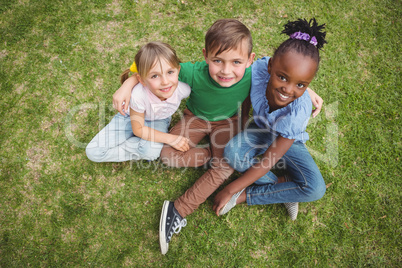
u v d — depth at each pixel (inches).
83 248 82.0
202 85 76.9
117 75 104.3
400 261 84.4
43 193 87.6
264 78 75.3
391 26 120.0
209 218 88.0
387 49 115.3
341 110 103.9
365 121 102.6
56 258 80.7
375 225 88.7
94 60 106.0
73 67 104.4
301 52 58.7
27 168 90.1
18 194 86.7
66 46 107.7
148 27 113.0
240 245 85.3
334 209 91.3
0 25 110.1
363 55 113.8
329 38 115.7
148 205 88.7
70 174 90.5
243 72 70.7
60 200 87.2
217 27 65.2
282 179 90.0
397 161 97.1
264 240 86.3
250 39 67.2
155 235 84.8
